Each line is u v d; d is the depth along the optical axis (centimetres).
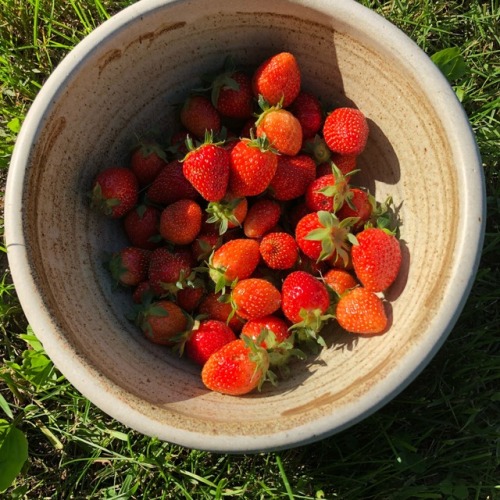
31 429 47
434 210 35
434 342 30
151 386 33
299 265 40
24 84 53
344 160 41
